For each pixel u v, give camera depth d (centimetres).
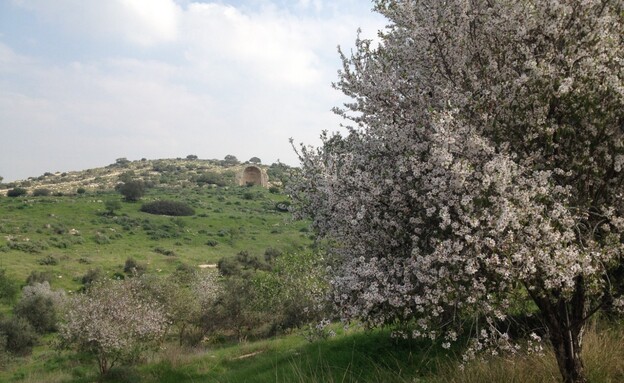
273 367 1223
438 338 869
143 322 1875
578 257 454
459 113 546
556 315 556
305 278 2750
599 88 492
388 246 584
